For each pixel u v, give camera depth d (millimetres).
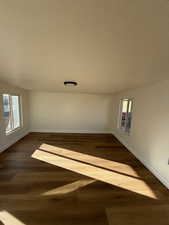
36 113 4840
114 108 4871
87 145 3803
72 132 5039
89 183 2121
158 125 2312
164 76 2008
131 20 976
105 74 2352
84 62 1854
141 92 2986
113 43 1318
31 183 2070
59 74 2477
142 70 1943
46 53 1604
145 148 2736
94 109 4961
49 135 4590
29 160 2811
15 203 1677
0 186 1981
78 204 1695
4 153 3115
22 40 1327
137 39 1206
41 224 1417
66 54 1623
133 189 2002
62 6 891
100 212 1588
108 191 1948
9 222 1427
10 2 869
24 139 4125
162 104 2213
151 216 1555
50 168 2525
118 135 4430
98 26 1076
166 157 2084
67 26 1097
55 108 4852
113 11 907
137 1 809
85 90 4246
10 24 1087
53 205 1667
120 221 1479
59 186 2025
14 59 1784
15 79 2857
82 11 926
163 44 1217
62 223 1435
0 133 3074
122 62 1756
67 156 3061
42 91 4703
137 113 3156
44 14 968
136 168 2617
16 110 4055
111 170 2521
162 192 1951
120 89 3742
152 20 947
